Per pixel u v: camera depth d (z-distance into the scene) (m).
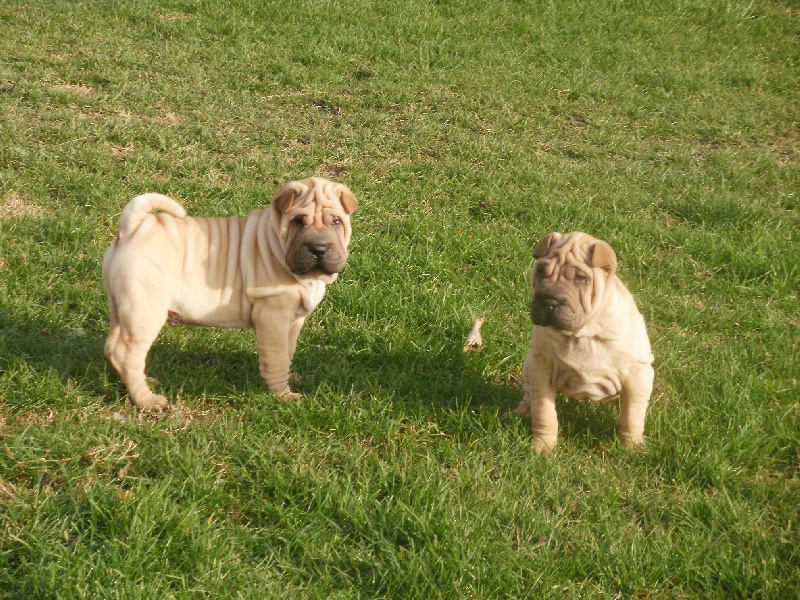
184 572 3.26
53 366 3.66
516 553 3.34
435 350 3.89
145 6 6.36
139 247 3.50
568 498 3.47
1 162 4.43
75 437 3.48
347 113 5.29
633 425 3.59
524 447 3.59
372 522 3.37
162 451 3.46
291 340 3.70
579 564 3.33
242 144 4.80
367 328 3.94
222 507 3.39
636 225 4.55
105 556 3.25
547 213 4.58
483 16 7.14
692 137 5.66
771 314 4.14
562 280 3.44
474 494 3.45
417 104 5.53
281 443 3.54
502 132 5.32
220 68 5.64
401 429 3.62
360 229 4.38
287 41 6.15
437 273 4.20
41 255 4.02
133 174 4.47
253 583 3.26
